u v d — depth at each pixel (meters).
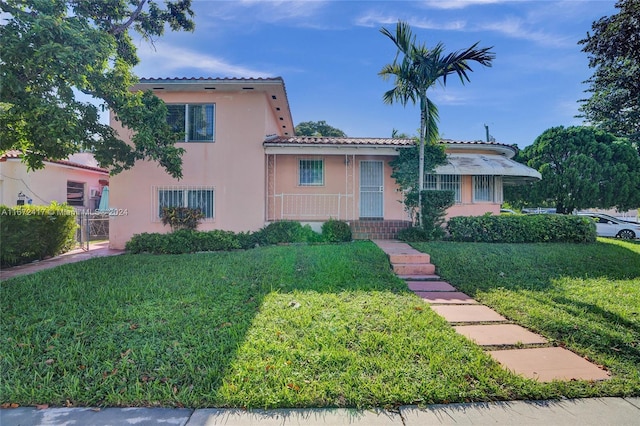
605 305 6.58
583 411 3.39
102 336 4.86
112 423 3.18
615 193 21.64
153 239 11.70
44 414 3.31
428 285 8.19
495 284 8.06
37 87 8.01
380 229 14.03
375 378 3.85
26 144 9.72
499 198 15.92
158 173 13.85
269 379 3.81
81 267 9.08
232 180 13.95
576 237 12.73
